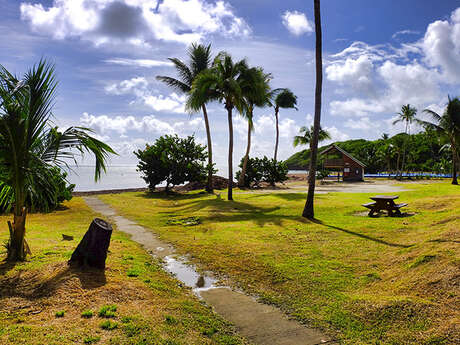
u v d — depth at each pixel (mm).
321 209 16672
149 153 28844
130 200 24531
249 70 23047
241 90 22594
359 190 29656
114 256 8047
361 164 48938
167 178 29188
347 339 4629
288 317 5363
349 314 5395
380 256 8328
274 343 4531
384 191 27516
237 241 10359
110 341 4055
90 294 5402
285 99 45156
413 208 14906
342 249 9172
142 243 10586
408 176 57906
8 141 6527
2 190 7555
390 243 9398
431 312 5090
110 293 5535
